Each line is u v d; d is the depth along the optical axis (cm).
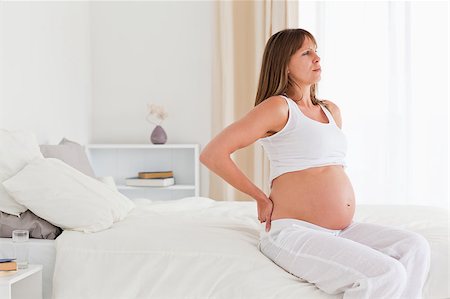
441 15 428
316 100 214
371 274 156
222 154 188
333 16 438
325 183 189
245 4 432
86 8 438
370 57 435
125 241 199
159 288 186
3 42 298
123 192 444
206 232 207
